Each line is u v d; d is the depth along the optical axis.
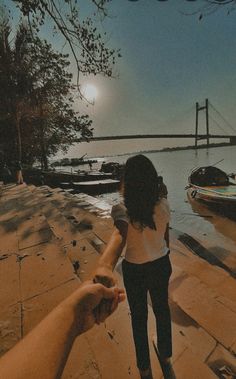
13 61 17.47
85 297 0.63
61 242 4.87
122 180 1.60
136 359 2.06
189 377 1.98
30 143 25.61
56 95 21.34
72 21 4.51
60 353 0.43
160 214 1.65
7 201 9.18
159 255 1.73
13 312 2.75
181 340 2.38
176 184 23.08
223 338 2.40
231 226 9.77
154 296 1.84
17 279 3.41
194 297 3.04
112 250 1.25
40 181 21.41
